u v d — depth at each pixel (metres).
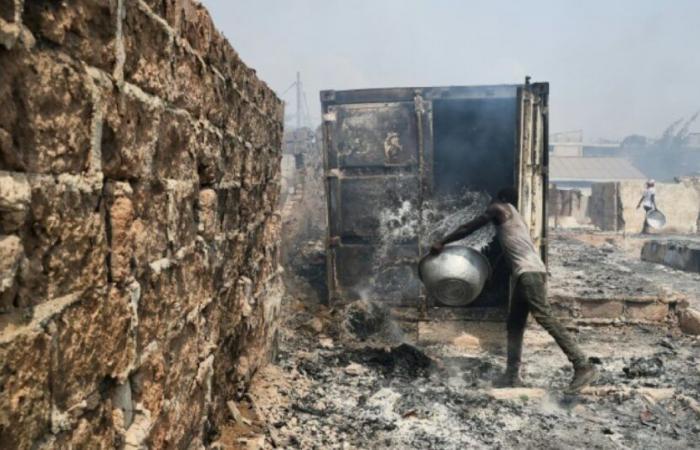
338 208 7.00
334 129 6.95
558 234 17.73
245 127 3.88
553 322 4.71
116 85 1.76
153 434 2.14
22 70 1.28
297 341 6.18
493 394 4.68
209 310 3.04
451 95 6.72
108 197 1.75
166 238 2.28
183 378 2.55
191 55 2.57
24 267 1.30
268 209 4.95
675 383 5.06
